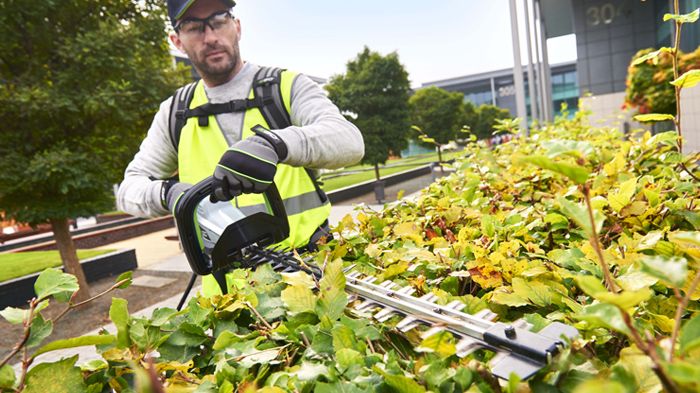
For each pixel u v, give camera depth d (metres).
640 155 1.65
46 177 4.77
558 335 0.56
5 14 4.74
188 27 1.70
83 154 5.09
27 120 5.08
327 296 0.78
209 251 1.20
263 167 1.14
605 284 0.78
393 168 28.00
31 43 5.19
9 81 5.01
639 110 8.20
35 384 0.60
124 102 5.27
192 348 0.78
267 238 1.25
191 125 1.80
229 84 1.83
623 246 0.91
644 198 1.18
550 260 0.98
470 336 0.61
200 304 0.90
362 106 14.98
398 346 0.71
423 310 0.70
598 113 17.62
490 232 1.17
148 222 15.21
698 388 0.34
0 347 4.69
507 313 0.82
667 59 6.13
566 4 20.70
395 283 0.90
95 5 5.50
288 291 0.79
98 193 5.53
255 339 0.73
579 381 0.50
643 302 0.70
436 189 2.08
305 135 1.35
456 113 25.02
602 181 1.42
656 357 0.36
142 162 1.94
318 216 1.73
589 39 19.33
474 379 0.53
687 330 0.42
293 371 0.63
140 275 8.02
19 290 6.91
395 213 1.71
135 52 5.54
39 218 5.21
